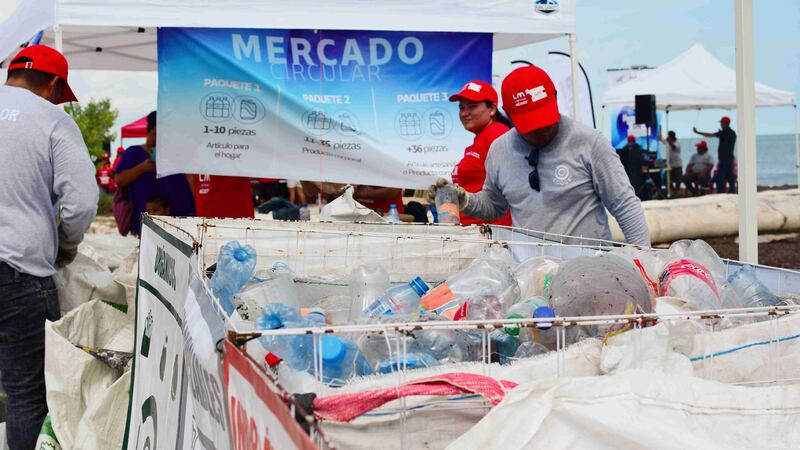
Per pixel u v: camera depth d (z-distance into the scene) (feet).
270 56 19.63
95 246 18.49
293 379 5.18
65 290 13.94
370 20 19.01
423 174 20.36
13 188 12.85
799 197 56.08
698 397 4.92
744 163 13.53
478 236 12.57
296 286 9.95
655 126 70.03
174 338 8.48
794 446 4.86
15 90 13.37
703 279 7.45
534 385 4.75
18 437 13.01
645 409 4.82
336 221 14.01
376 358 6.06
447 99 20.30
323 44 19.83
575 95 20.11
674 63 62.59
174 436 7.89
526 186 12.48
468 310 7.03
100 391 11.94
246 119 19.65
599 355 5.65
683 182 76.38
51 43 24.22
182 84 19.30
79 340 12.84
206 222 12.45
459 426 4.97
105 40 24.30
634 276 6.73
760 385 5.84
